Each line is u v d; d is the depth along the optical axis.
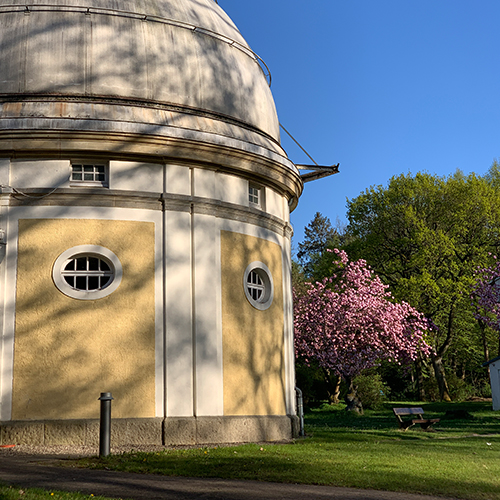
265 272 14.97
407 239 37.53
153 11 14.05
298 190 17.09
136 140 12.87
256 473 8.92
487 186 37.88
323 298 31.92
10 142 12.41
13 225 12.48
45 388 12.10
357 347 31.08
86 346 12.36
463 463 10.88
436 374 39.38
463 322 39.91
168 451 10.60
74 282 12.71
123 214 12.92
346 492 7.95
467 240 37.84
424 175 38.53
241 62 15.49
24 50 13.05
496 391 33.06
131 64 13.46
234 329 13.88
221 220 14.01
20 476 8.13
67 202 12.68
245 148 14.14
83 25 13.34
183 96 13.90
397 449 12.74
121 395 12.38
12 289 12.29
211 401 13.09
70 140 12.55
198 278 13.34
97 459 9.60
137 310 12.74
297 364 35.06
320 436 15.59
